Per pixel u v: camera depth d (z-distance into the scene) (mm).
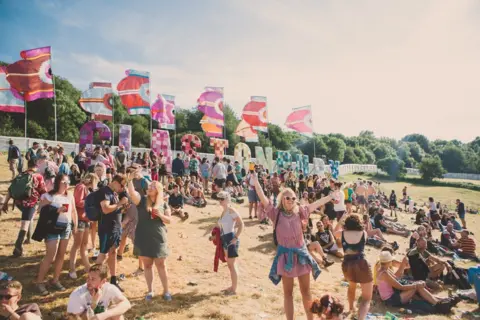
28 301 5180
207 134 22250
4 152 24922
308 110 23891
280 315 5641
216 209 14477
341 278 8289
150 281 5758
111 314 3582
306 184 19625
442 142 160625
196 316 5309
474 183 74125
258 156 24031
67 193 5715
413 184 68500
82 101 18438
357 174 73188
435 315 6281
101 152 14289
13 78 14914
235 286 6375
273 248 10086
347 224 5309
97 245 7965
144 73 18469
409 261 8047
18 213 9828
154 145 20016
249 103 23547
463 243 13062
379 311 6238
